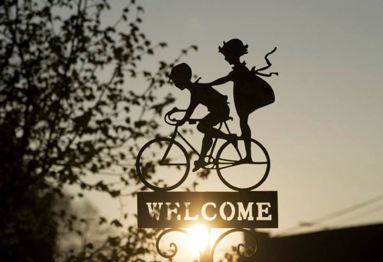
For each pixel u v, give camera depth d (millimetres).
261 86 21328
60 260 33750
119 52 34750
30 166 33375
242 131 21484
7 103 33812
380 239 66500
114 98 34250
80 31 34781
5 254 33625
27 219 33656
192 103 21875
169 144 22641
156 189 22422
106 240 33438
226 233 20156
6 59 34250
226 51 21484
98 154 33719
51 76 34562
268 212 20141
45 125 33781
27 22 34844
